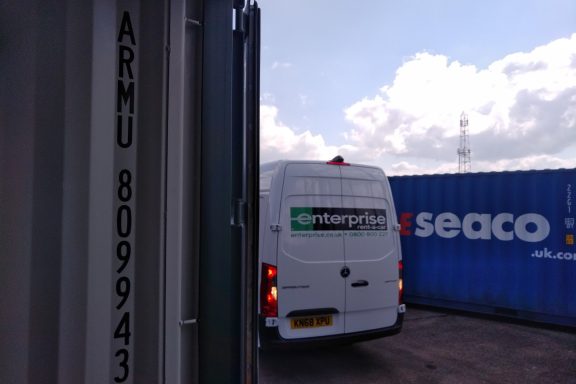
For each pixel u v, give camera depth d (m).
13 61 1.15
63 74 1.18
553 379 5.05
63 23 1.19
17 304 1.13
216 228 1.41
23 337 1.13
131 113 1.26
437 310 8.55
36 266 1.14
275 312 4.55
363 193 5.30
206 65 1.44
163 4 1.32
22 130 1.14
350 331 4.89
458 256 8.15
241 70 1.54
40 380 1.13
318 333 4.73
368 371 5.26
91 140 1.20
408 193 8.91
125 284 1.25
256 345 1.58
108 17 1.24
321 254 4.84
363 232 5.16
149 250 1.27
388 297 5.21
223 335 1.39
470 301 7.95
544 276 7.17
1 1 1.15
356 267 5.02
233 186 1.49
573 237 6.91
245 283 1.53
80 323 1.17
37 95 1.16
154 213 1.28
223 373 1.38
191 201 1.40
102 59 1.22
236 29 1.55
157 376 1.27
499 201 7.69
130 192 1.26
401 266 5.41
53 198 1.16
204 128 1.42
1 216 1.13
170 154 1.31
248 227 1.57
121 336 1.23
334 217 5.00
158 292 1.28
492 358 5.75
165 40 1.31
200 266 1.40
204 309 1.39
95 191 1.20
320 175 5.04
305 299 4.68
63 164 1.17
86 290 1.18
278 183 4.79
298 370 5.27
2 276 1.12
